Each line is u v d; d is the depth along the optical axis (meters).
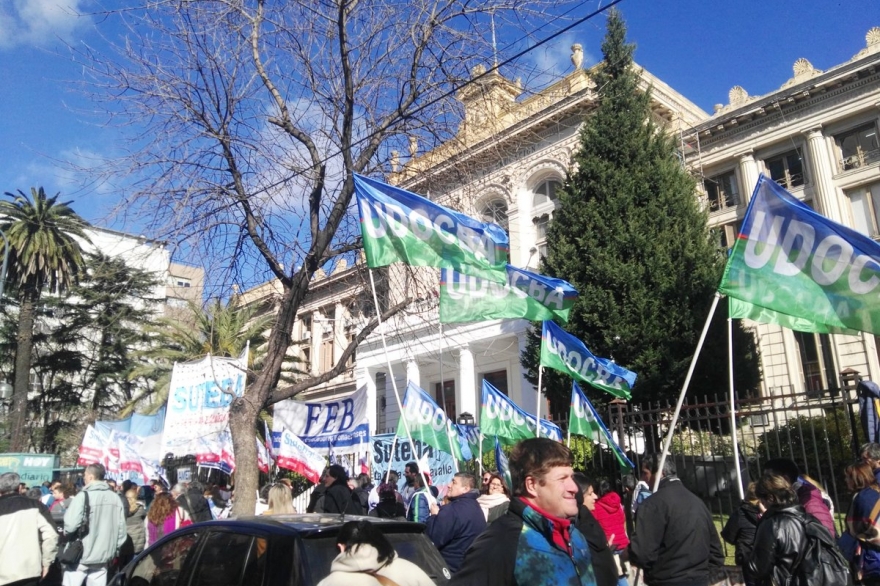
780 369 21.19
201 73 10.67
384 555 3.50
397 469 13.98
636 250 16.39
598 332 15.99
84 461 15.39
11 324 36.06
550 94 22.86
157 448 16.03
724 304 15.74
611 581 3.59
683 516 4.64
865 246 5.83
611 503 7.03
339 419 13.29
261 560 4.46
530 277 8.49
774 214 6.21
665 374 15.14
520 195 23.53
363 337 10.81
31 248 27.17
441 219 7.78
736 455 6.69
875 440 7.63
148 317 28.69
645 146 17.86
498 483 6.95
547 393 16.67
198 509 10.11
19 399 28.20
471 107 11.94
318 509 8.60
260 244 10.64
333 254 10.74
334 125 10.69
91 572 8.23
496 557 2.70
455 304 8.35
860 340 19.80
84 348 38.62
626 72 18.88
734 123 23.06
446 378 27.02
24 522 6.98
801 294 6.01
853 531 5.08
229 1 10.42
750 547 5.57
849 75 20.64
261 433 22.05
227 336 23.06
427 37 10.35
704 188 23.61
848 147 21.19
